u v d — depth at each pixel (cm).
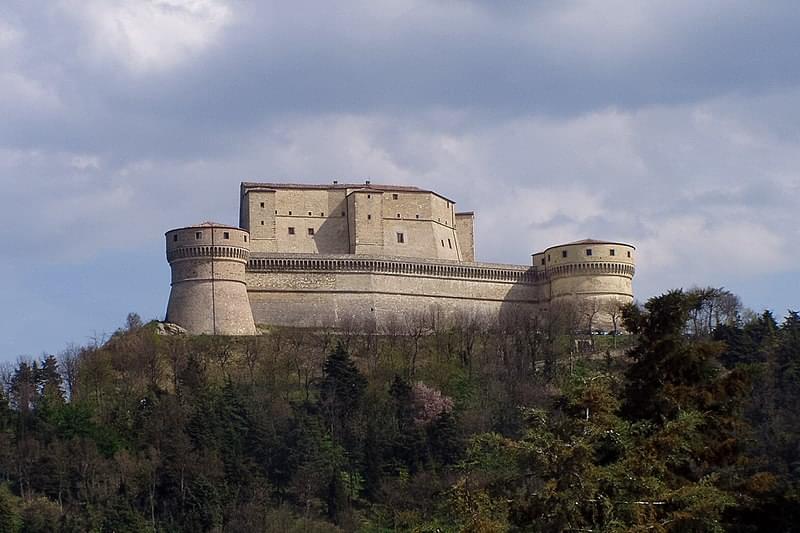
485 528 17288
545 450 17362
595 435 17562
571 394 18162
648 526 16838
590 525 17138
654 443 18275
